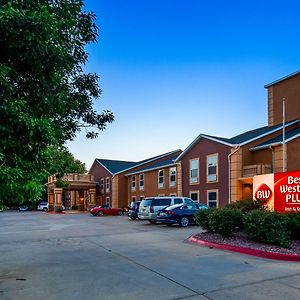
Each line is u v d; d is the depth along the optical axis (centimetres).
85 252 1099
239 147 2530
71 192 5800
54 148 681
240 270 805
